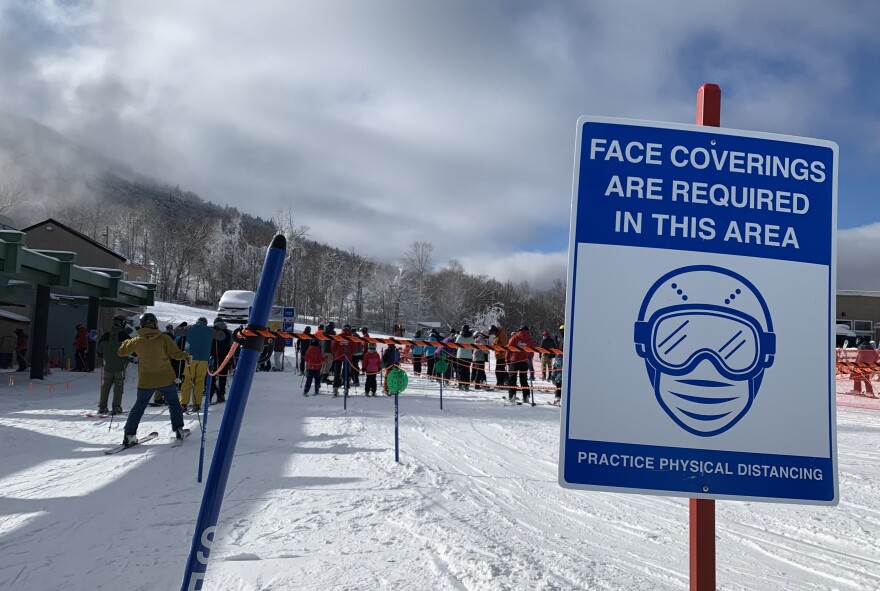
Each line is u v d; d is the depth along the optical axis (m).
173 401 8.94
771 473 2.01
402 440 9.08
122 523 4.89
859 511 5.38
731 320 2.05
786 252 2.10
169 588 3.52
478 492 5.95
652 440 2.00
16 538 4.54
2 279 19.06
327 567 3.76
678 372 2.03
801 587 3.68
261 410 12.73
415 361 22.95
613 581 3.59
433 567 3.77
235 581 3.54
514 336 14.50
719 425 2.02
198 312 59.91
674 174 2.11
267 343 23.88
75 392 17.22
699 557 2.03
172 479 6.54
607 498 5.80
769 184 2.13
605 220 2.08
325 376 17.12
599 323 2.04
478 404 14.41
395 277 82.75
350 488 5.97
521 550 4.14
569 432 2.00
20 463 7.63
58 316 27.83
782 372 2.04
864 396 16.45
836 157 2.16
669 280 2.06
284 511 5.12
